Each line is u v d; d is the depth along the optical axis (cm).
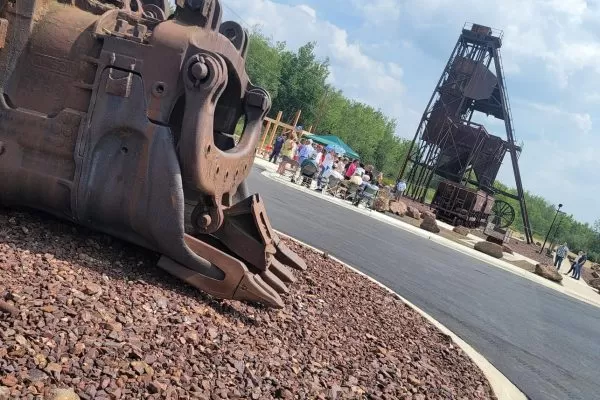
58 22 527
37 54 521
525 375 804
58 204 521
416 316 843
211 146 510
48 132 506
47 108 517
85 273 476
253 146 611
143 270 538
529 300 1797
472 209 4472
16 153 512
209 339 446
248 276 529
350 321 677
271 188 2322
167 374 365
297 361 487
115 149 504
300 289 728
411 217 3656
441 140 4922
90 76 512
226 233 579
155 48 495
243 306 566
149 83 495
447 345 754
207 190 531
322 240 1392
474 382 644
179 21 519
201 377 380
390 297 894
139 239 529
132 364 353
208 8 519
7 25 520
